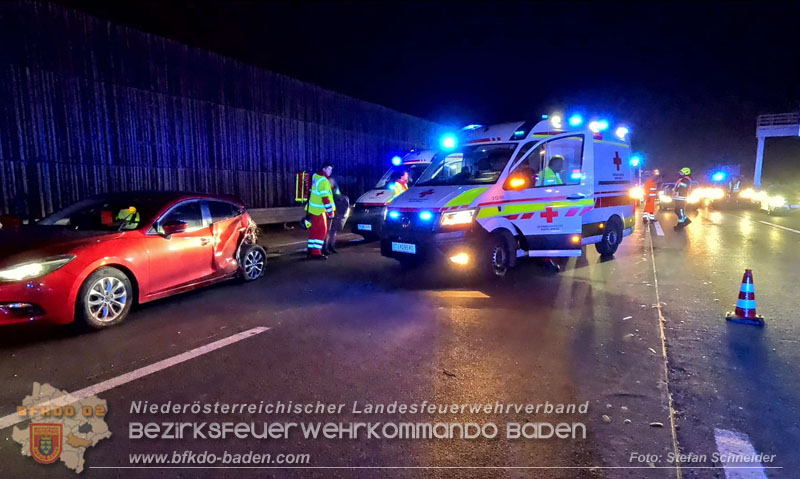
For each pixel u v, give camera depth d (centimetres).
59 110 1141
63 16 1139
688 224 1602
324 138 2045
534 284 721
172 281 601
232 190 1627
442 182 779
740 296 539
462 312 573
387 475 267
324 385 376
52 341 476
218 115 1562
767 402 346
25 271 457
